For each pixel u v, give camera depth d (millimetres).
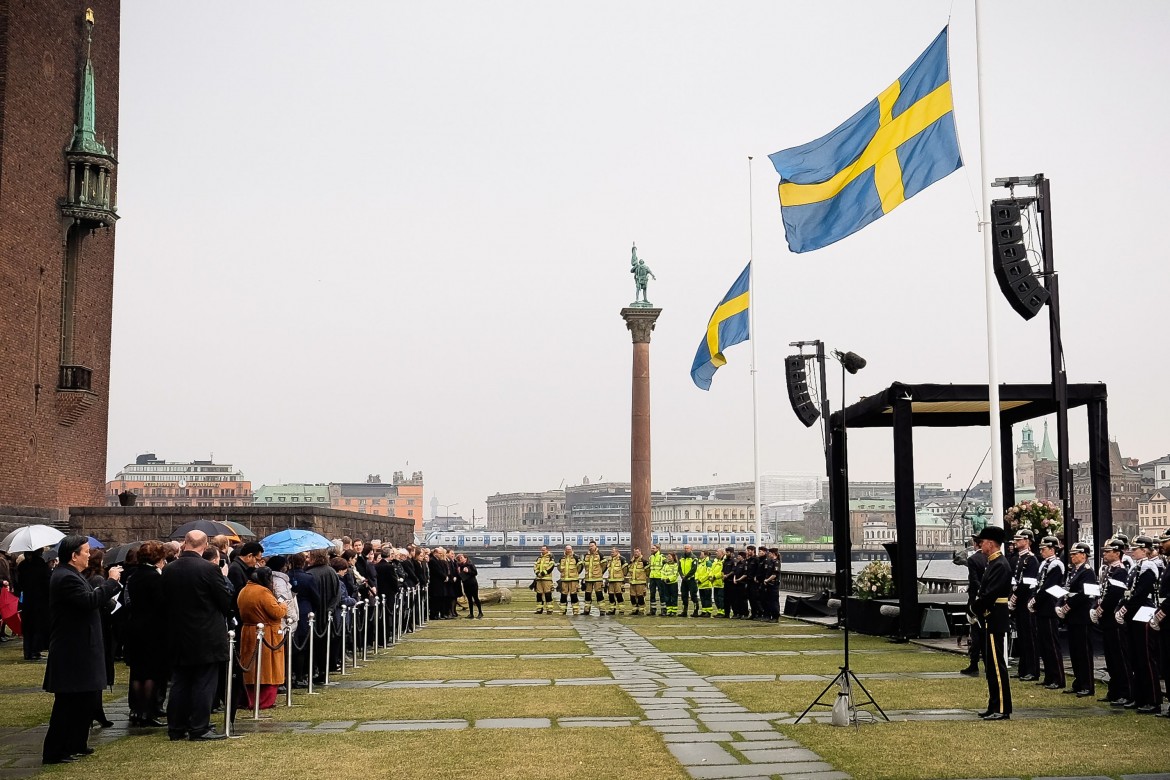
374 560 30688
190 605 14211
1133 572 16344
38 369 41500
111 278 48312
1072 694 17766
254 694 16000
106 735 14742
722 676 20469
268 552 23078
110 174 44812
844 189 24328
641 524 53531
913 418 31031
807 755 12758
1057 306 23203
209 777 11820
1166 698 16875
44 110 41938
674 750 13102
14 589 29562
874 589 30406
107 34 47938
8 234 39094
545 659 23797
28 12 40562
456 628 33906
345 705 16969
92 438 46375
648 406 54281
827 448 37688
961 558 27094
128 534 41688
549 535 199375
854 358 16328
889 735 13984
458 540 198375
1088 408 26344
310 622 18688
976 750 12945
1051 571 18750
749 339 42812
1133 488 125125
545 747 13320
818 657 23859
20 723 15648
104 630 19203
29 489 40688
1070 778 11547
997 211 23125
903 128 23469
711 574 39250
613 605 41844
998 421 22859
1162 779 11508
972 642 20453
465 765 12289
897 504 27625
